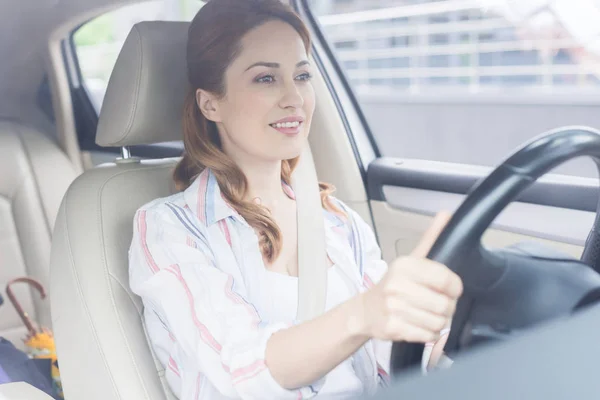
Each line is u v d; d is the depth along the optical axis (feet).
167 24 4.30
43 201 7.87
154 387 3.75
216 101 4.08
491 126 19.57
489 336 2.22
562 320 2.02
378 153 6.49
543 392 1.67
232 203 3.94
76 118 8.37
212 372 3.18
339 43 6.58
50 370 5.48
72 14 7.34
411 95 22.38
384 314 2.40
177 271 3.51
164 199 4.08
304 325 2.87
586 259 2.57
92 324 3.76
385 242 6.23
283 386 2.96
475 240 2.27
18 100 8.07
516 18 20.07
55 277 3.98
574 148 2.30
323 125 6.33
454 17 22.29
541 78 20.03
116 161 4.56
